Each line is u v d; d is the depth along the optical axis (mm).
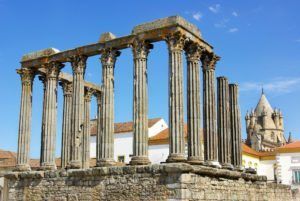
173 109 34250
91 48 40594
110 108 38719
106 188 35500
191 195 31719
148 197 32875
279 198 46031
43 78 46812
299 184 76188
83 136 47750
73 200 37438
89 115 49156
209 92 39750
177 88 34562
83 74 41812
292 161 78125
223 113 42219
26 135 43906
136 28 37688
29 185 40812
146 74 37156
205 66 40250
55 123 43094
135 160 35188
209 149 38719
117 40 38906
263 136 147250
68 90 48500
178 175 31562
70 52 41969
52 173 39312
